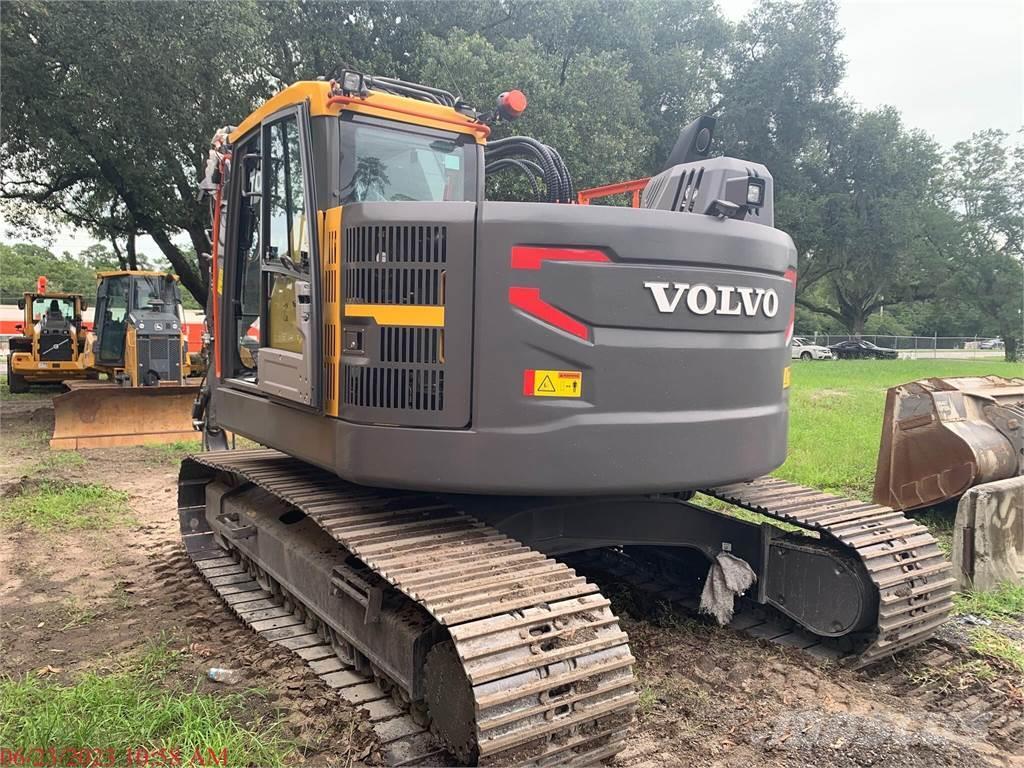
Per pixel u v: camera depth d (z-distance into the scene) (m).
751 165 3.65
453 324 3.04
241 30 11.34
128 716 3.08
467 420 3.06
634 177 15.11
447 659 2.76
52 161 13.16
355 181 3.68
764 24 24.05
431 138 4.02
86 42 11.07
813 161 30.23
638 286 3.06
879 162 30.59
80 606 4.59
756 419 3.39
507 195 12.63
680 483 3.17
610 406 3.06
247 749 2.92
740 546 4.24
